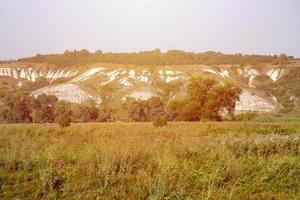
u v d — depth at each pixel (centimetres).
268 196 1011
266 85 17412
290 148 1791
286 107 12406
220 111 6103
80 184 1045
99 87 15488
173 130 3036
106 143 1734
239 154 1548
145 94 13450
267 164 1295
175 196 937
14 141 1731
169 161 1213
